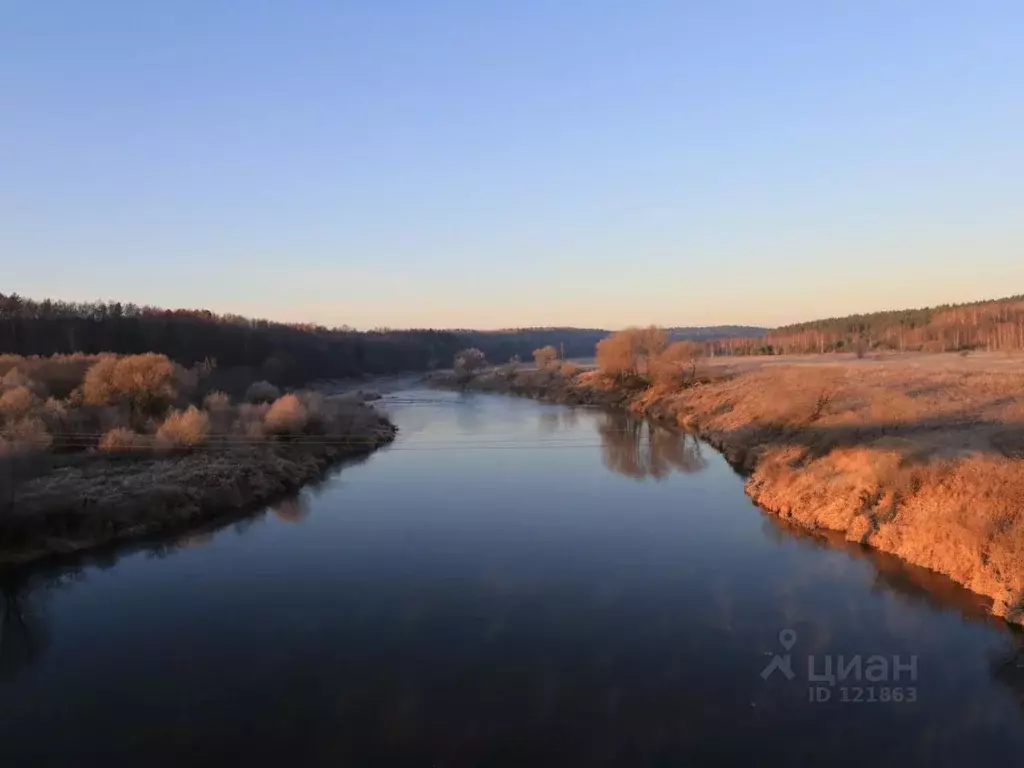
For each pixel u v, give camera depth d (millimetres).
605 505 28891
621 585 19828
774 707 13469
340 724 13156
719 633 16609
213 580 21031
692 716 13227
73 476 29297
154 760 12109
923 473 22703
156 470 31328
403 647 16281
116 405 42312
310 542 24734
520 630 17109
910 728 12664
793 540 23250
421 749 12344
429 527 26297
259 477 32312
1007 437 25484
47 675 15234
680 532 24703
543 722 13125
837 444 29188
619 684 14430
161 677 15070
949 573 18797
